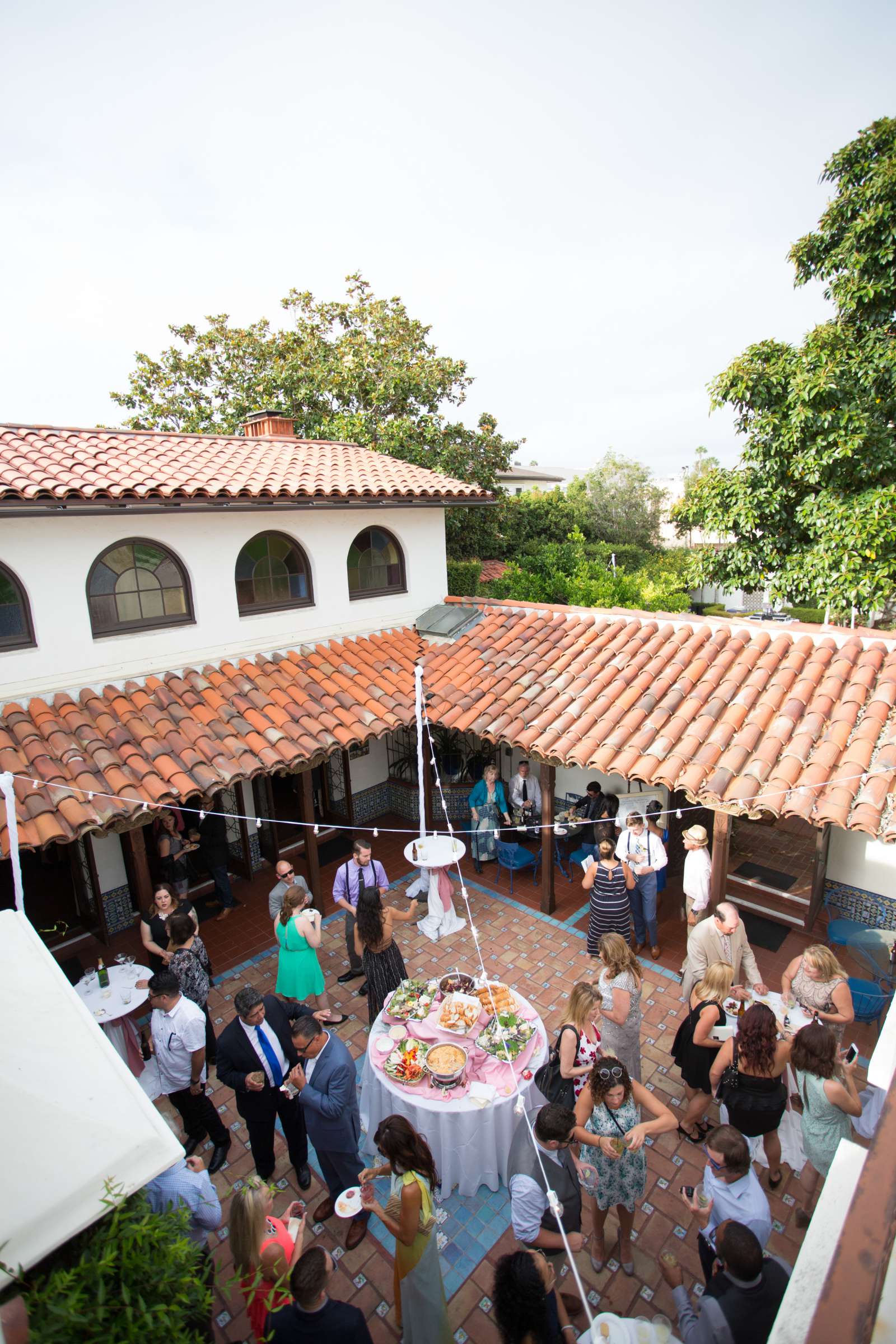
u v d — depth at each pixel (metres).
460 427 22.11
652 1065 6.63
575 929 9.12
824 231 14.84
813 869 9.91
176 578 9.16
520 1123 4.42
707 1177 4.28
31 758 7.14
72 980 7.78
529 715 9.05
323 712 9.19
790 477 14.78
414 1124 5.25
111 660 8.47
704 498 15.86
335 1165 4.97
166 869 8.97
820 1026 4.78
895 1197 1.36
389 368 20.88
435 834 9.32
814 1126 4.78
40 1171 2.59
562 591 20.08
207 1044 6.74
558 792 11.63
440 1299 3.93
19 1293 2.37
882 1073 3.47
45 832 6.42
